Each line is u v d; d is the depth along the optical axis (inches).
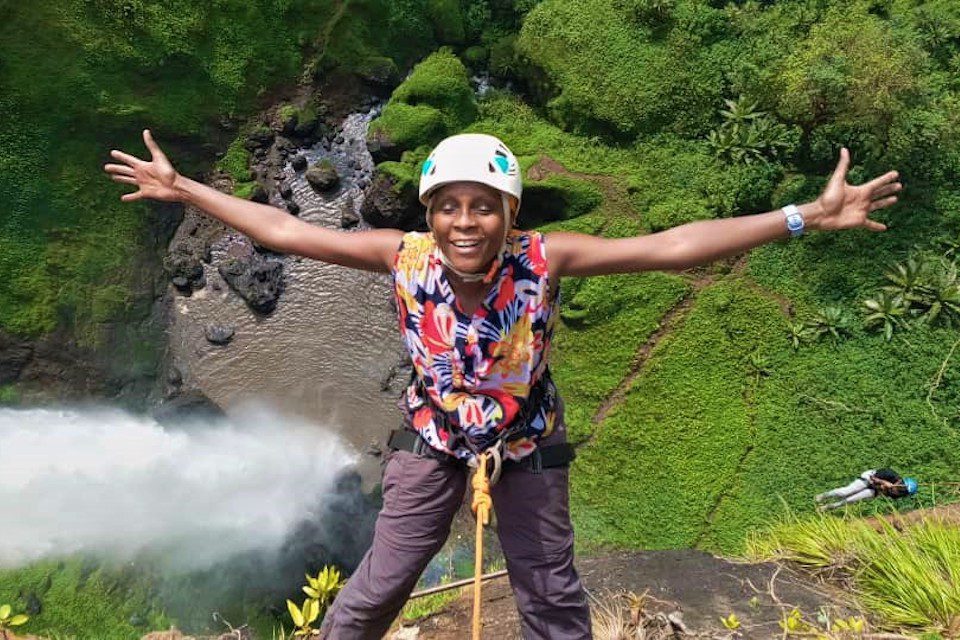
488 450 105.3
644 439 735.7
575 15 893.8
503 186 96.7
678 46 864.9
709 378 758.5
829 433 711.7
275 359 844.6
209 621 671.8
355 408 820.0
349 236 112.0
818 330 759.1
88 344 817.5
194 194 115.3
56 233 826.8
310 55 948.6
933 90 783.1
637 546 691.4
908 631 184.2
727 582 205.5
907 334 741.9
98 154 856.9
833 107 764.0
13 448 757.9
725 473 711.1
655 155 863.1
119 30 850.8
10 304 797.9
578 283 807.7
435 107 898.7
